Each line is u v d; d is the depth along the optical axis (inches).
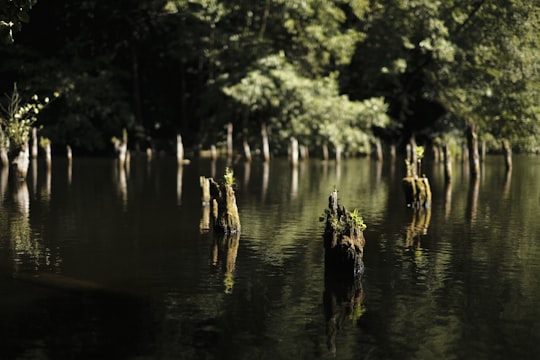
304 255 649.6
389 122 2101.4
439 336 428.1
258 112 2260.1
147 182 1337.4
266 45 2121.1
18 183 1280.8
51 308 474.9
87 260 620.1
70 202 1013.2
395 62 2070.6
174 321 451.5
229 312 470.6
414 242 719.1
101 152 2335.1
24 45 2276.1
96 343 412.2
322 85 2050.9
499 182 1417.3
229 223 767.1
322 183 1353.3
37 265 598.2
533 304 493.0
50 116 2240.4
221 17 2106.3
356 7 2057.1
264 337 424.2
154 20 2229.3
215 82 2138.3
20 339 416.8
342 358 393.4
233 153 2253.9
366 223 844.0
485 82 2086.6
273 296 509.0
